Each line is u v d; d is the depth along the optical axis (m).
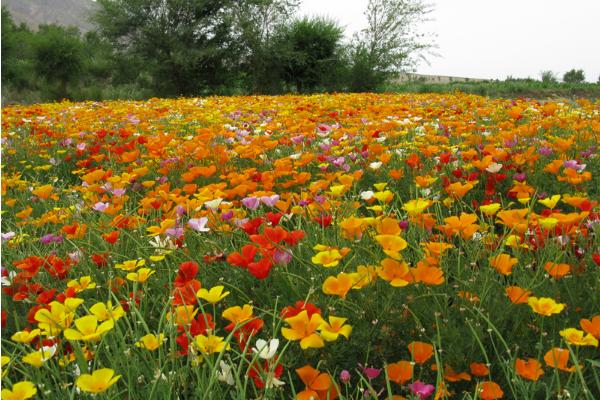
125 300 1.91
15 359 1.50
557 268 1.69
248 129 6.39
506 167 3.54
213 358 1.48
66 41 25.58
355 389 1.43
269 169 4.03
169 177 3.96
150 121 7.49
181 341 1.43
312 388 1.30
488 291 1.75
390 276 1.62
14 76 26.97
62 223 3.03
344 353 1.56
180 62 25.75
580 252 1.97
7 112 8.77
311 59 26.77
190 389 1.46
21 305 2.04
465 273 1.94
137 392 1.42
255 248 1.82
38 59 25.08
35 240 2.58
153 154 4.00
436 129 5.54
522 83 28.84
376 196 2.23
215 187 2.62
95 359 1.39
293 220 2.78
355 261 1.98
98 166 4.75
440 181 3.50
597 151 4.25
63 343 1.61
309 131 4.58
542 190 3.39
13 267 2.32
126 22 26.77
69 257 2.31
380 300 1.77
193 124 7.22
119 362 1.50
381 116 5.98
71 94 24.89
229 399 1.48
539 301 1.48
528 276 1.87
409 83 30.88
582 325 1.37
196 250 2.32
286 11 26.92
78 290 1.83
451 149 4.03
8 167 5.06
